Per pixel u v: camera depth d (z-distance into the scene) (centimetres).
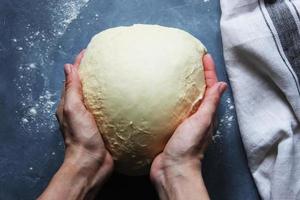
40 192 104
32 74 108
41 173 105
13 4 112
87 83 91
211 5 110
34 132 106
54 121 107
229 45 104
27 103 107
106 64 89
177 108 87
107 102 88
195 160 88
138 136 87
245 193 102
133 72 87
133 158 89
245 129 101
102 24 110
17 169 105
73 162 89
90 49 94
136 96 86
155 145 88
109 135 89
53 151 106
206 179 103
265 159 101
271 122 101
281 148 99
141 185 102
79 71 94
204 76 94
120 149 89
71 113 88
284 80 100
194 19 110
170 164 87
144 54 89
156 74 87
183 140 86
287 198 98
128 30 94
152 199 101
